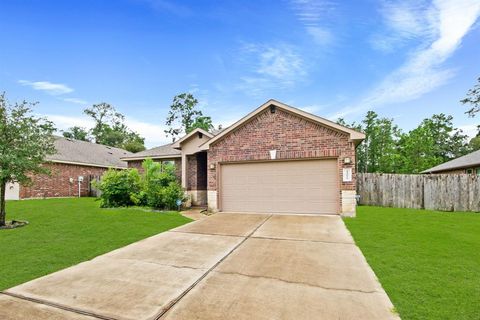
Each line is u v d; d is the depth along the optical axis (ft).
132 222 29.60
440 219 31.04
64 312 10.91
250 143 37.65
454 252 18.34
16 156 27.43
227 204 38.86
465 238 22.11
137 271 15.55
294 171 35.94
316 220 30.63
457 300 11.68
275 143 36.42
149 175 43.57
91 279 14.35
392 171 89.71
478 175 38.17
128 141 158.20
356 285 13.44
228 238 23.16
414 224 28.02
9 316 10.59
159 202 41.55
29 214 33.96
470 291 12.51
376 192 43.50
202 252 19.20
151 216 33.45
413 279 13.98
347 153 33.35
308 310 11.02
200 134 48.75
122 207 42.19
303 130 35.22
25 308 11.23
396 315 10.59
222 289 13.08
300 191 35.53
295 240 22.33
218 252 19.20
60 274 15.06
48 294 12.55
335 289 13.00
